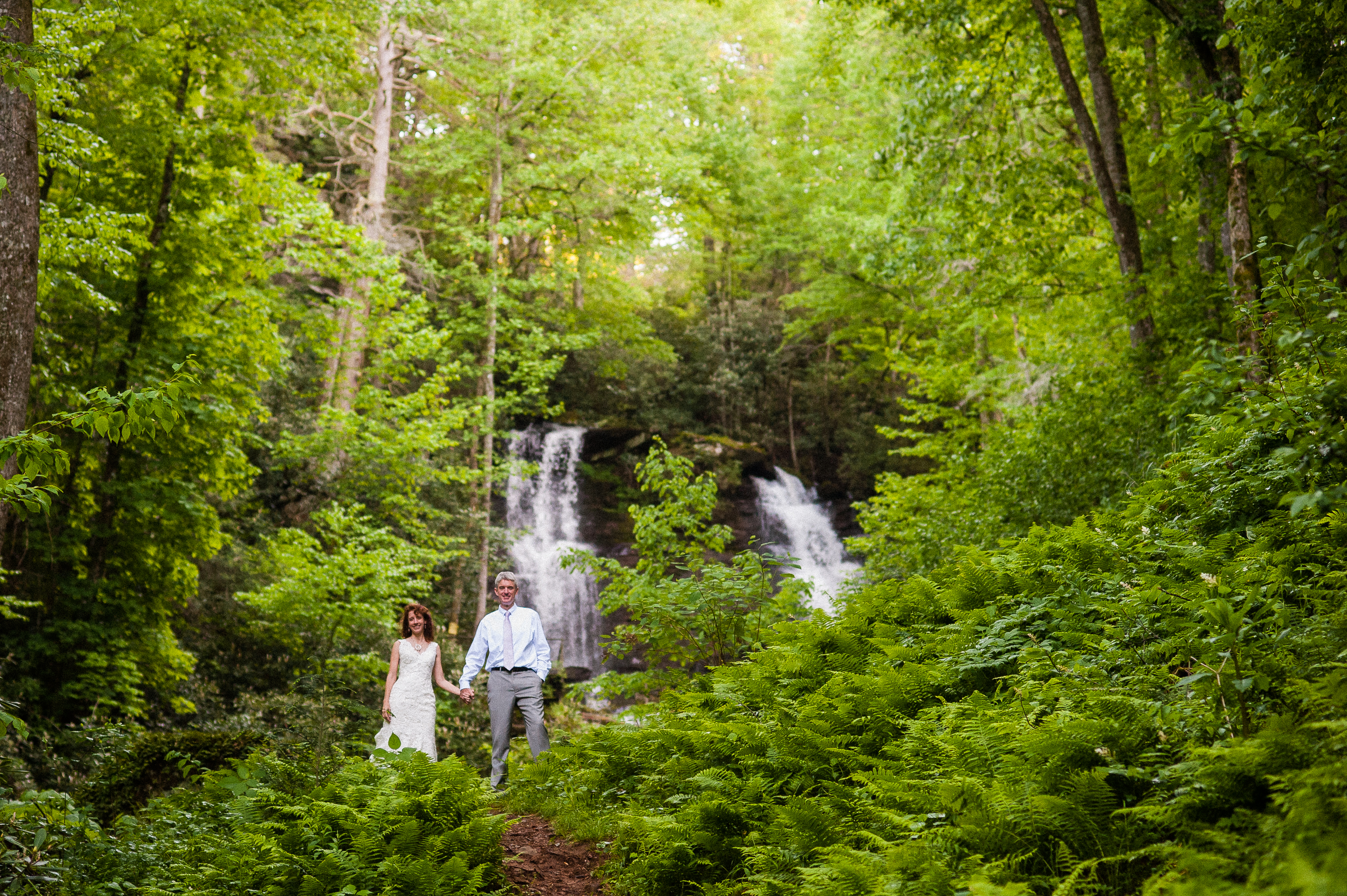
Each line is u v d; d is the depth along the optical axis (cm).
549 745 873
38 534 1449
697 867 513
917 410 2195
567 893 553
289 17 1616
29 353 743
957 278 1756
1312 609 499
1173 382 1126
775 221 3400
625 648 1063
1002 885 355
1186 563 578
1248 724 392
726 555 3034
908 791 447
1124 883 354
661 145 2577
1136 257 1312
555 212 2719
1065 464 1176
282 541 1711
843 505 3741
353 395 2225
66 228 1237
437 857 532
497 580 905
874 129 2450
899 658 669
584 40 2511
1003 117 1591
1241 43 813
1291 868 247
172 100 1584
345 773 656
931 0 1512
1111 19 1463
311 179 1831
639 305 3112
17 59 701
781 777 556
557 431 3488
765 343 3966
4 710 548
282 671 1834
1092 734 414
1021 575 726
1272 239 940
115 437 575
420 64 2692
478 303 2841
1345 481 495
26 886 529
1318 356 560
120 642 1434
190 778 731
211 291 1599
